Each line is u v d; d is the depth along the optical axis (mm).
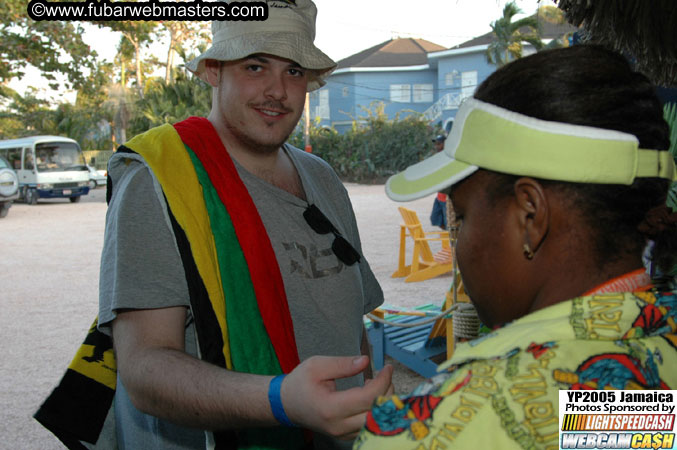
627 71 806
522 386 701
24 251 11078
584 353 721
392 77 40844
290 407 1094
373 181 28938
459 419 704
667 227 808
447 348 4145
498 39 25078
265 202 1645
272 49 1601
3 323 6160
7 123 48719
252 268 1499
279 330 1493
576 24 2080
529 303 829
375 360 4570
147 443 1561
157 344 1346
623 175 746
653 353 749
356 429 1055
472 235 857
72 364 1610
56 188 21562
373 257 9477
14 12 16078
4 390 4328
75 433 1604
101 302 1395
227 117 1688
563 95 762
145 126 28828
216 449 1428
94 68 19781
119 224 1406
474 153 818
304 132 30625
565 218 779
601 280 783
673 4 1794
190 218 1437
